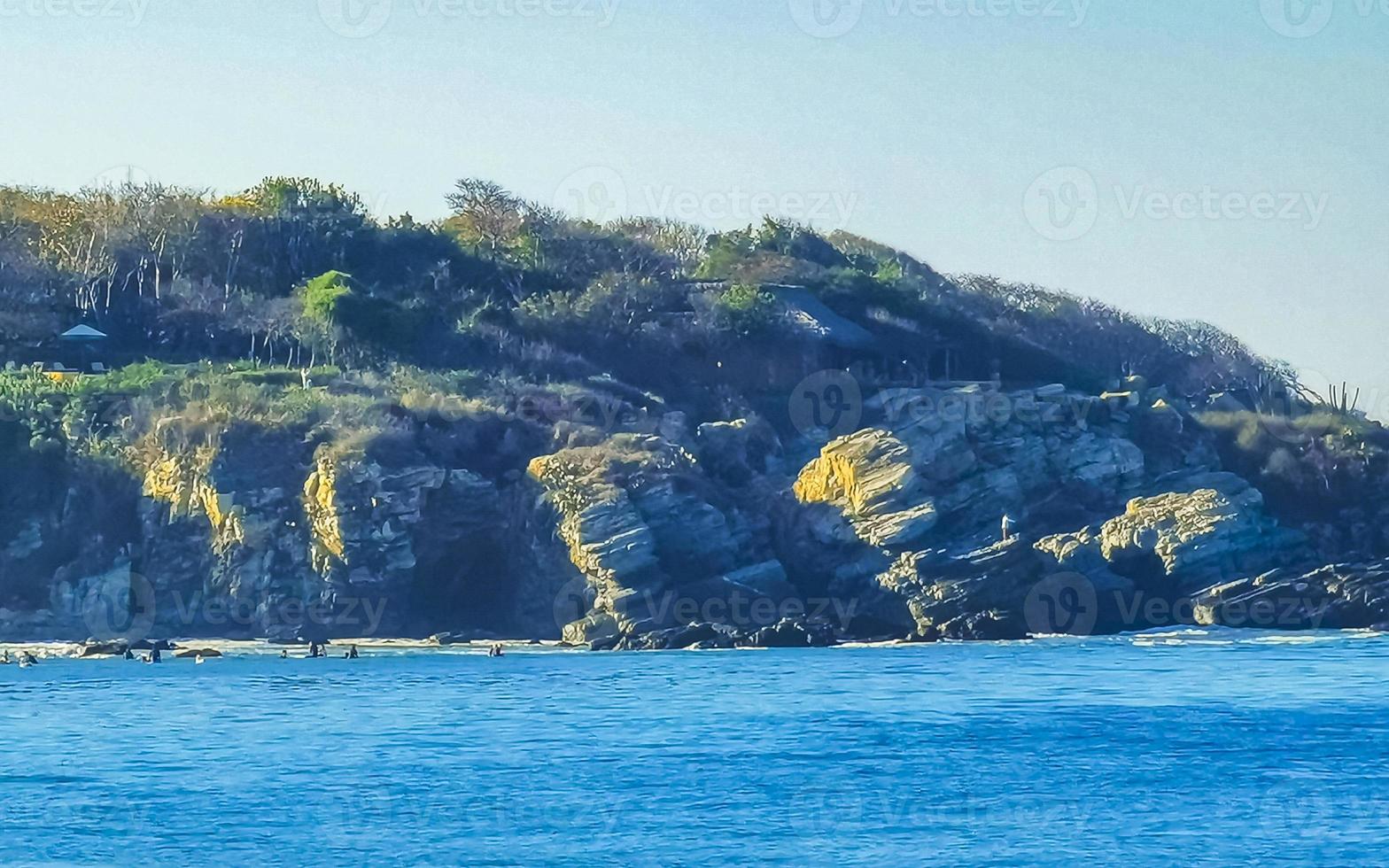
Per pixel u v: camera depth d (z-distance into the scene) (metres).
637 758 132.50
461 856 103.81
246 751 135.88
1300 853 104.75
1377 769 128.25
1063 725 147.62
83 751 135.88
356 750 136.12
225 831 109.19
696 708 159.00
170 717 153.38
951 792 120.50
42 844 105.94
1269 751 135.38
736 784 123.12
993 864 102.31
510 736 142.75
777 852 104.75
